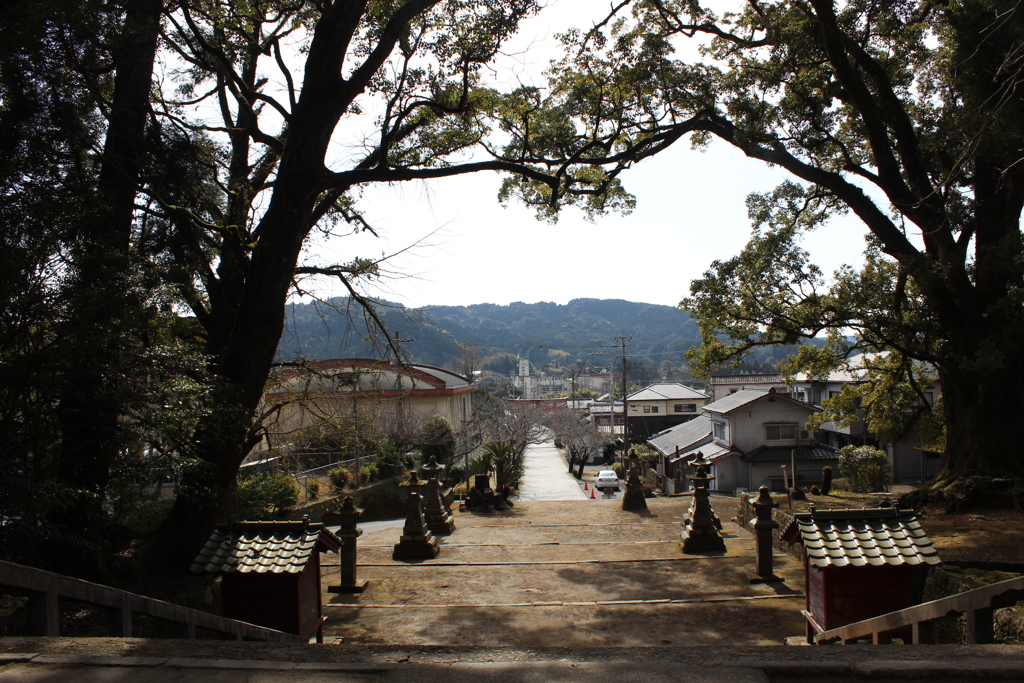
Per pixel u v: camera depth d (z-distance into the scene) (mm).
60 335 5305
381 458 20516
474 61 9492
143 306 6316
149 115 8828
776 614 7375
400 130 10859
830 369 16125
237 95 10312
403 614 7598
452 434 25422
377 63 8938
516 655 2785
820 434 34750
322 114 8656
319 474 19844
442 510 12641
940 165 11281
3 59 6043
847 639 4945
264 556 5488
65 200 5738
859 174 12375
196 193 9133
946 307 11523
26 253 5180
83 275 5570
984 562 6965
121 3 7391
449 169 9938
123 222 7684
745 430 30672
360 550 11203
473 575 9336
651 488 33000
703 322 13992
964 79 7918
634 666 2613
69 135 6930
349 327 10703
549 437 45062
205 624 4172
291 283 9461
